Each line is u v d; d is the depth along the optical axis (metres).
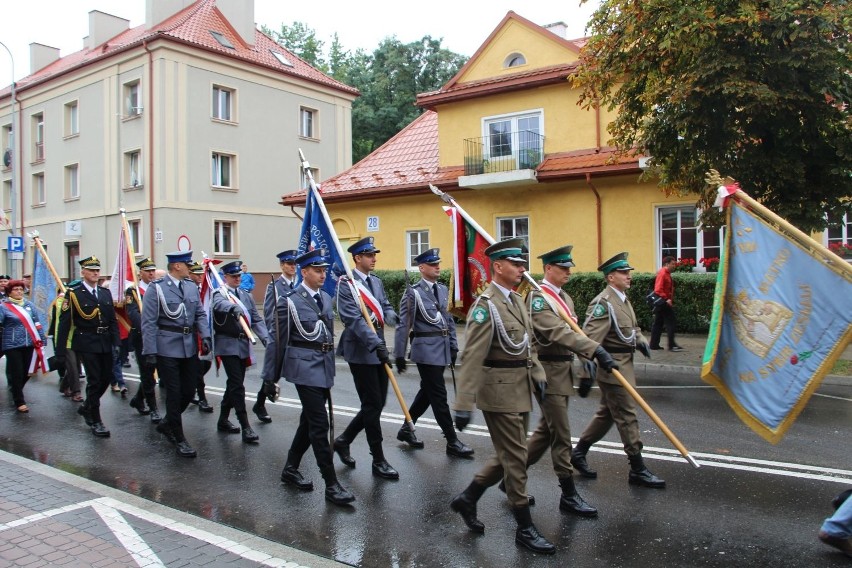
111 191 28.22
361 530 4.89
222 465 6.61
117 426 8.33
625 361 5.78
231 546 4.50
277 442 7.52
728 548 4.44
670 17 9.93
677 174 11.85
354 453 6.93
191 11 28.81
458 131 19.64
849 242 14.62
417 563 4.32
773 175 10.71
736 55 9.97
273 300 6.09
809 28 9.52
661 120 11.27
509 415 4.57
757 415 4.83
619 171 16.06
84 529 4.77
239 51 28.94
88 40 33.88
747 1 9.59
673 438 5.05
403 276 19.28
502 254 4.73
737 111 10.51
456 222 7.05
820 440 7.00
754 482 5.72
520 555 4.41
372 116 43.19
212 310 7.81
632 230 16.58
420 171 20.30
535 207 17.98
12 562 4.20
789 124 10.52
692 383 10.49
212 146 27.66
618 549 4.46
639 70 11.25
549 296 5.75
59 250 31.09
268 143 29.70
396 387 7.16
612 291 5.92
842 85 9.99
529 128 18.52
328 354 5.75
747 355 4.92
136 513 5.11
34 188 32.66
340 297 6.18
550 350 5.23
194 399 9.95
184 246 17.52
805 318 4.66
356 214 21.30
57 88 30.80
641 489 5.60
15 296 9.33
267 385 5.92
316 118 31.91
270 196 29.78
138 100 27.14
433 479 6.04
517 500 4.53
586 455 6.55
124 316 10.23
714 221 11.72
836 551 4.38
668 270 13.23
